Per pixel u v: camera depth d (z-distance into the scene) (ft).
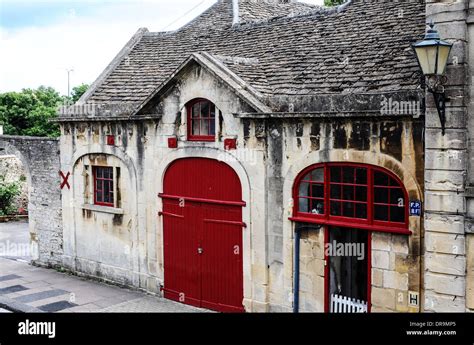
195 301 41.01
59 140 51.03
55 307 41.47
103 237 48.03
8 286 47.32
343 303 33.94
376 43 38.04
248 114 36.09
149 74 49.88
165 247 42.98
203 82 39.14
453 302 28.30
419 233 30.35
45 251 53.98
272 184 36.37
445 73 27.78
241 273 38.22
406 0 42.60
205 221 40.11
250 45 46.47
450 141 27.94
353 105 32.27
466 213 27.84
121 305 41.73
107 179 47.80
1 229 74.74
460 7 27.40
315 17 46.32
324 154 33.81
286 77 38.50
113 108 45.57
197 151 39.96
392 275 31.58
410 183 30.53
